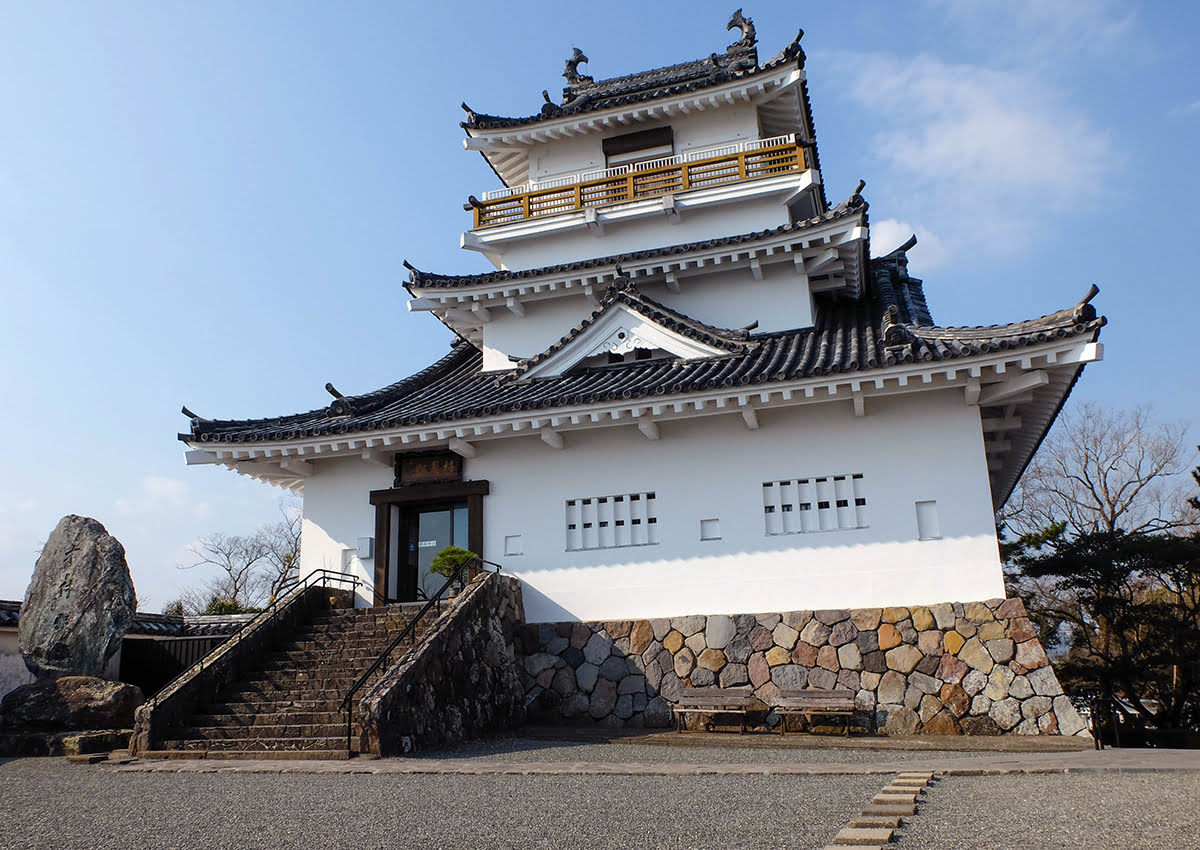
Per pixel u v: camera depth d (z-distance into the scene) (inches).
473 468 607.8
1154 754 376.2
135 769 365.7
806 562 530.0
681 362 620.1
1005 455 654.5
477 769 330.6
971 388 503.8
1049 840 187.0
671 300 695.1
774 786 281.7
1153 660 724.0
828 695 479.8
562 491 586.2
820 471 542.0
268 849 209.9
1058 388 520.7
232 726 419.2
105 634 562.9
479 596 502.0
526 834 215.3
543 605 566.9
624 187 732.7
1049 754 386.3
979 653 481.1
